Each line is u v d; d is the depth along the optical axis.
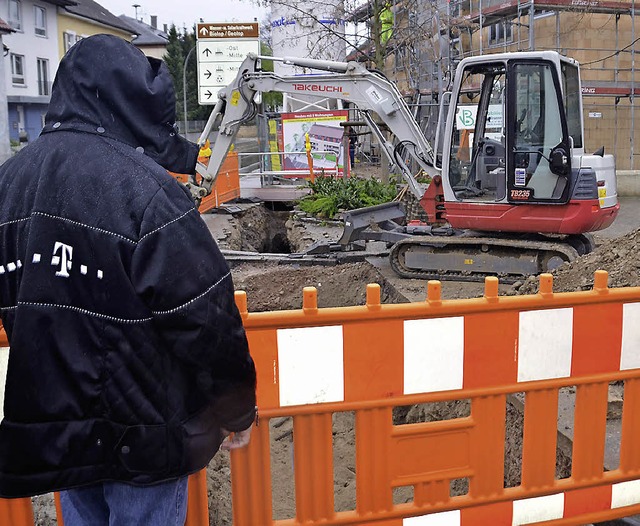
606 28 18.47
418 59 17.59
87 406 1.94
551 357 3.11
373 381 2.94
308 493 2.99
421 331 2.94
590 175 8.85
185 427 2.02
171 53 73.31
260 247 16.92
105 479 1.99
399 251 9.88
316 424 2.95
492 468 3.12
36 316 1.91
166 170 2.06
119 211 1.90
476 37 21.89
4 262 2.01
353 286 7.68
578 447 3.23
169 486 2.08
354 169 25.47
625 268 5.54
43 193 1.94
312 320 2.84
